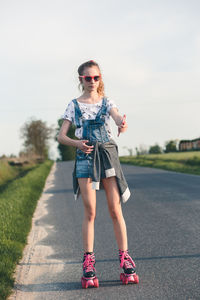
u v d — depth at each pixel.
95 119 3.17
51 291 3.23
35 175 18.14
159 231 5.41
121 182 3.17
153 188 11.09
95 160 3.12
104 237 5.22
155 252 4.30
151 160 32.38
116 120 3.06
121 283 3.31
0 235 5.11
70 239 5.31
